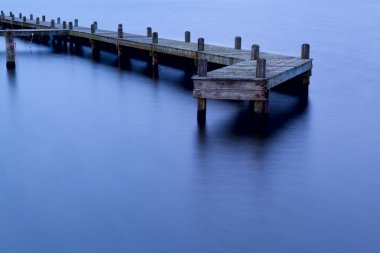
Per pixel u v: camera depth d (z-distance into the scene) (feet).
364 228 28.76
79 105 60.39
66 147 44.34
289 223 29.45
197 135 46.93
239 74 49.88
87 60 99.40
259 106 47.93
